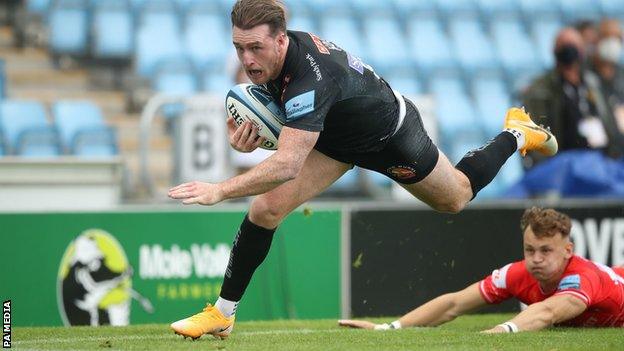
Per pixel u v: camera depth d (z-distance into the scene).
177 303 25.12
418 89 47.47
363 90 15.78
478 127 46.66
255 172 14.59
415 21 49.50
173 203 29.58
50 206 26.78
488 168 18.34
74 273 24.48
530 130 19.58
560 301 18.39
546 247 18.59
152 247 25.00
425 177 17.22
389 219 26.39
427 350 14.81
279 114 15.93
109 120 40.31
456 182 17.73
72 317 24.39
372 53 47.91
